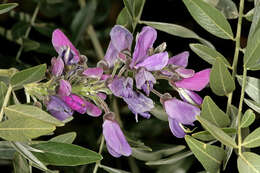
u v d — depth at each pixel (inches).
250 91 11.2
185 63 11.2
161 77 10.9
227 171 14.6
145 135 14.8
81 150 10.4
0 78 11.6
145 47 10.5
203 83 10.8
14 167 11.2
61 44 11.0
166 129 14.8
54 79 10.6
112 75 10.7
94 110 10.9
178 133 10.9
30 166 11.2
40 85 10.6
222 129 10.4
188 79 10.9
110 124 10.7
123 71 10.6
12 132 9.7
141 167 14.7
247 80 11.3
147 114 10.7
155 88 12.4
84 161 10.5
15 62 14.4
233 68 11.4
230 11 11.8
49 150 10.5
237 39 11.5
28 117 9.8
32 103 10.8
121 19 12.0
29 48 14.4
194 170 14.8
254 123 14.5
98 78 10.8
